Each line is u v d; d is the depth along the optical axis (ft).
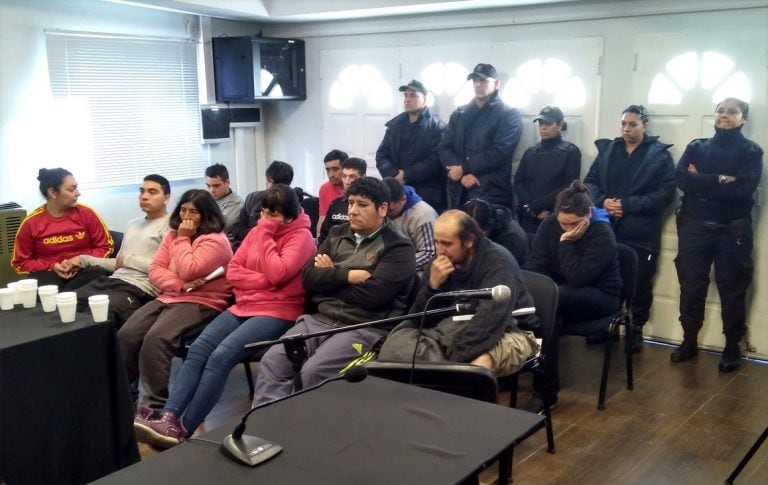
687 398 11.69
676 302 14.34
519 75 15.79
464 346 8.37
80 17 15.93
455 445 5.10
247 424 5.47
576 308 11.10
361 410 5.73
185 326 10.76
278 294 10.62
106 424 8.55
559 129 14.75
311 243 10.87
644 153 13.74
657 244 14.01
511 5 15.31
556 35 15.20
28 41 15.07
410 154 16.49
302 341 6.27
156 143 17.80
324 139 19.69
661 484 8.96
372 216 9.90
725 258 12.87
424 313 6.75
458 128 15.72
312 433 5.31
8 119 14.92
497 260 8.77
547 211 14.65
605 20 14.51
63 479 8.19
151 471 4.80
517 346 8.66
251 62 18.20
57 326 8.32
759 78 12.91
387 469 4.75
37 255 12.95
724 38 13.17
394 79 17.92
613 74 14.56
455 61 16.74
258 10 17.70
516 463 9.53
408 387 6.26
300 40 19.43
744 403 11.47
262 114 20.68
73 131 16.05
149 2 15.92
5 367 7.56
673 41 13.73
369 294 9.77
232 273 10.83
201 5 16.37
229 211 15.97
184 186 18.70
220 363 9.94
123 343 10.93
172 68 17.94
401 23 17.43
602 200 13.97
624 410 11.25
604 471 9.31
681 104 13.82
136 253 12.37
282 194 10.68
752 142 12.59
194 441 5.24
